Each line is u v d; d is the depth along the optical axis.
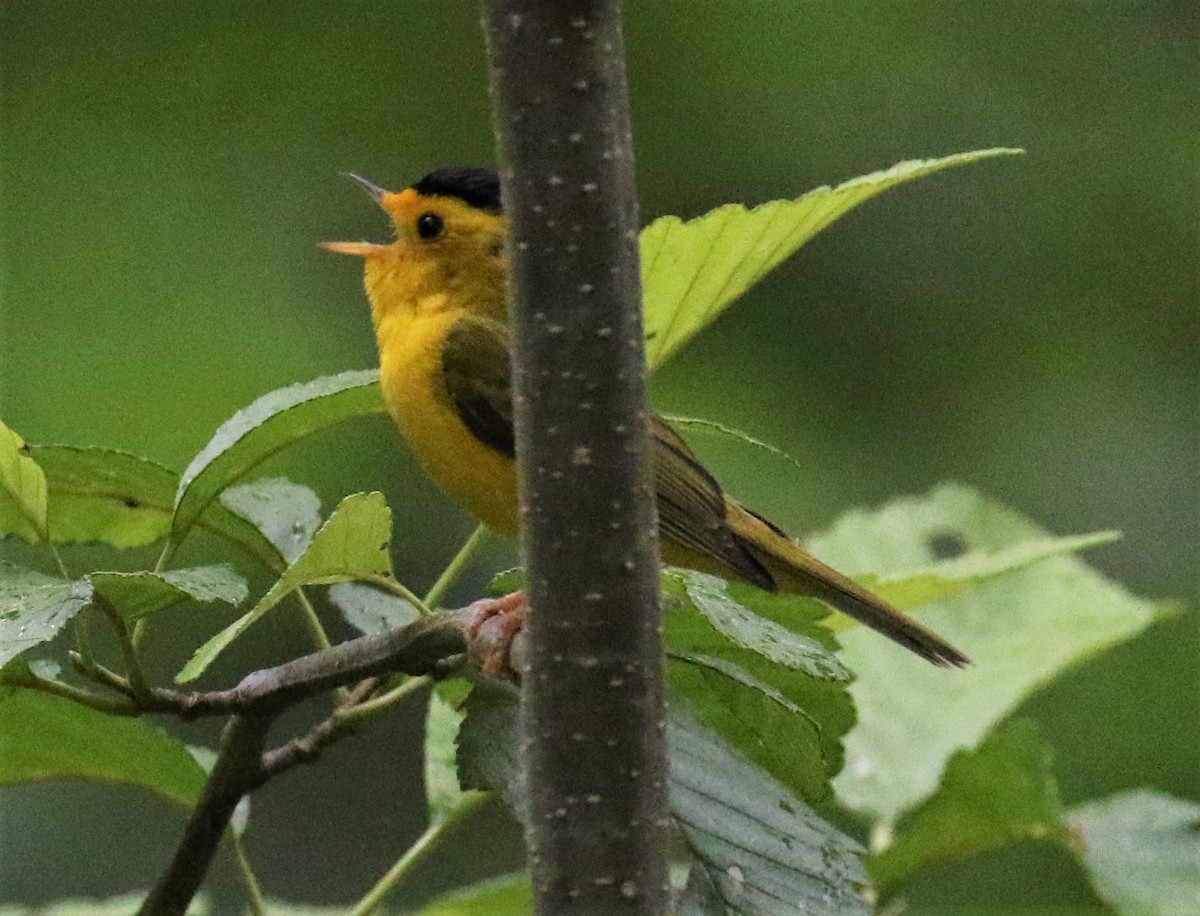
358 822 12.66
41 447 5.61
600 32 3.66
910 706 7.64
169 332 12.79
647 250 6.08
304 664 5.04
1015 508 13.52
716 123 14.17
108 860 11.80
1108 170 14.29
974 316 14.00
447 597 12.41
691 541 7.84
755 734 5.54
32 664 5.43
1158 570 13.27
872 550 8.39
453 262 8.38
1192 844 6.90
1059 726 12.20
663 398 13.48
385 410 6.25
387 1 14.42
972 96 14.23
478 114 14.37
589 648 3.81
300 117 14.16
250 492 6.03
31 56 14.20
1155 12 14.69
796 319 13.93
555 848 3.87
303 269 13.41
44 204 13.44
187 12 14.34
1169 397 13.83
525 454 3.80
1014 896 11.52
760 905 4.66
